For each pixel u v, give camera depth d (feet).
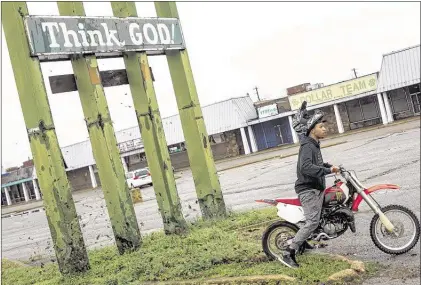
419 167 41.37
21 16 23.65
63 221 23.88
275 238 20.26
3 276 29.09
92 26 26.96
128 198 27.32
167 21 32.22
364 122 133.49
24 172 188.85
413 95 124.88
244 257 21.17
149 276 20.94
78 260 24.07
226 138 157.58
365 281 17.26
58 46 24.99
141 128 30.01
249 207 39.50
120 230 26.96
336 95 132.36
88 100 26.68
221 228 29.17
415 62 119.85
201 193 33.40
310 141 18.92
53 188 23.77
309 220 18.89
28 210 120.47
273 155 111.34
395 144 68.69
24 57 23.54
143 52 30.04
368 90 126.82
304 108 19.29
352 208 19.45
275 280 17.98
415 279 16.74
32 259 35.12
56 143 24.06
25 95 23.82
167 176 29.68
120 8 30.30
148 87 29.60
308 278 17.76
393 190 32.83
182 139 160.76
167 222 29.63
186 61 33.50
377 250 20.66
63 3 26.96
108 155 26.73
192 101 33.35
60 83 26.16
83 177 181.57
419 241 20.61
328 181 45.75
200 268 20.75
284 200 20.01
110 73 28.96
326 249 21.89
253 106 160.97
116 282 21.13
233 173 86.48
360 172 46.55
